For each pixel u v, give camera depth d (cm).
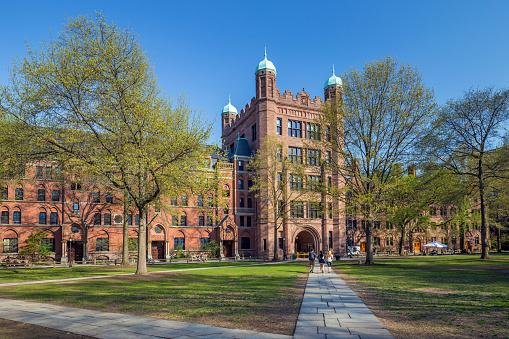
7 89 2767
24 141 2792
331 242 7612
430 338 1049
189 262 5988
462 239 8631
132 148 2797
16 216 6309
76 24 2900
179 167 3148
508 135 4697
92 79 2861
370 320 1291
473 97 4731
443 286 2230
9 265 5356
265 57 7581
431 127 4438
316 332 1127
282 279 2812
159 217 6988
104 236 6719
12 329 1235
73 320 1355
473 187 4816
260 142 7319
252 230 7581
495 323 1222
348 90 4459
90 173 3272
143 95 3116
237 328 1188
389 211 4444
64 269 4247
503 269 3519
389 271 3431
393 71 4372
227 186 7475
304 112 7762
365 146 4419
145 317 1377
